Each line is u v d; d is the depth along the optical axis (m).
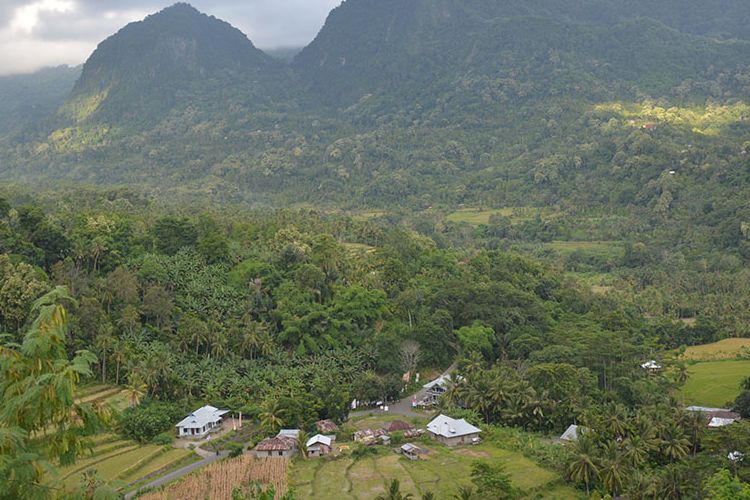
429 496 64.94
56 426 18.00
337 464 85.75
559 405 100.25
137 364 101.69
